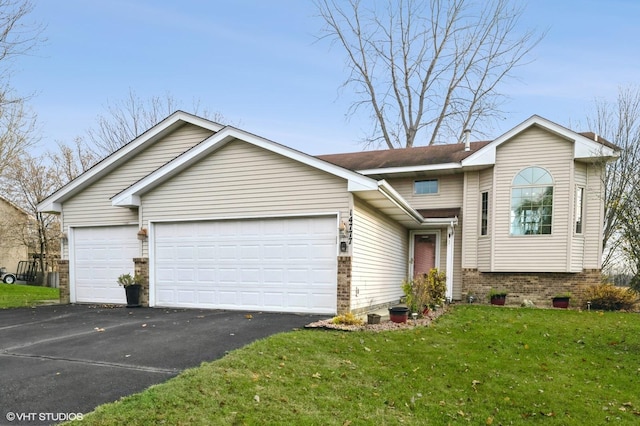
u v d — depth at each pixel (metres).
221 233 10.08
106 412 3.59
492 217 13.66
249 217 9.77
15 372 4.80
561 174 12.98
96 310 10.22
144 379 4.55
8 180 24.27
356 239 9.38
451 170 14.51
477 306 12.27
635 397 5.08
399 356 6.04
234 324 7.72
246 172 9.86
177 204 10.45
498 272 13.67
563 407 4.67
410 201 15.53
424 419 4.17
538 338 7.70
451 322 9.04
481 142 17.50
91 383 4.42
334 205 9.12
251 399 4.07
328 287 9.05
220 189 10.06
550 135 13.14
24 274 24.19
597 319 9.91
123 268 11.65
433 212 15.02
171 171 10.24
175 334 6.81
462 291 14.30
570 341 7.62
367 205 10.33
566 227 12.84
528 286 13.33
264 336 6.61
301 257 9.34
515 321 9.34
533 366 6.05
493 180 13.67
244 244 9.85
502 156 13.65
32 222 25.39
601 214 13.02
